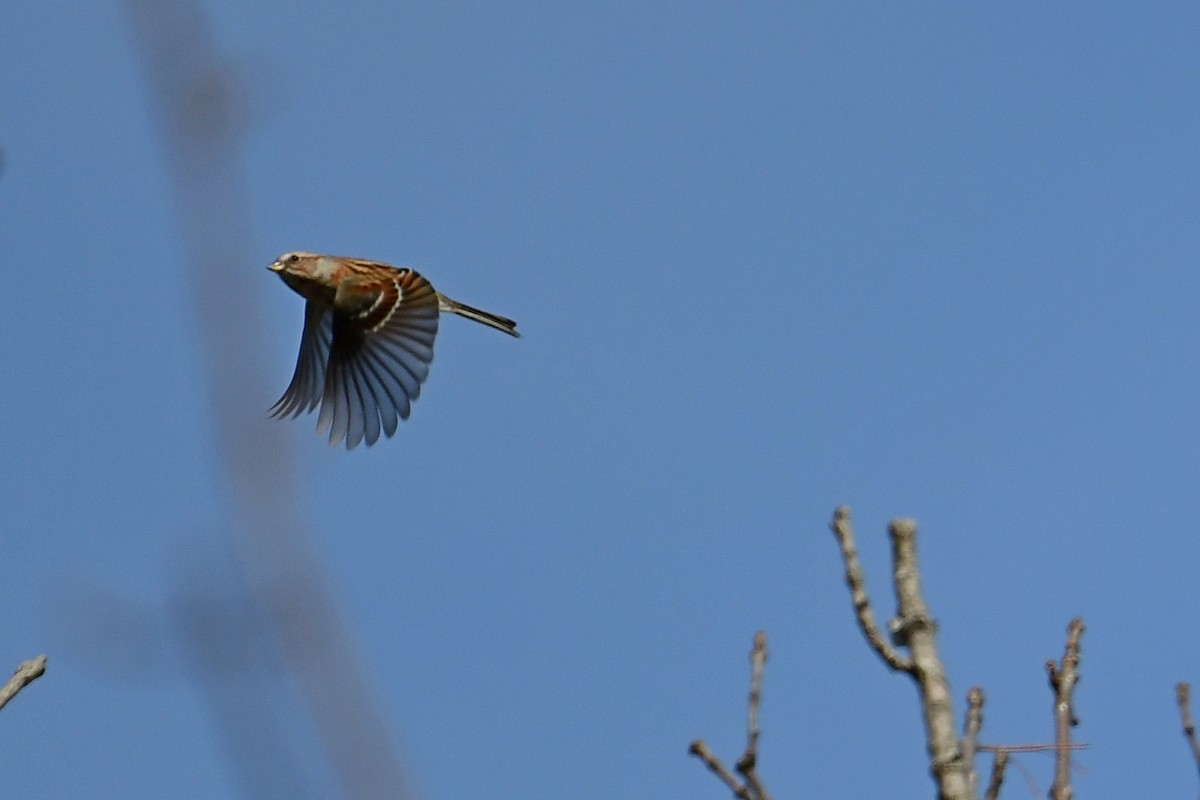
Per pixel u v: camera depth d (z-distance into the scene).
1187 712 6.91
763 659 6.62
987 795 6.36
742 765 6.40
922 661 6.36
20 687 6.89
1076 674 6.88
